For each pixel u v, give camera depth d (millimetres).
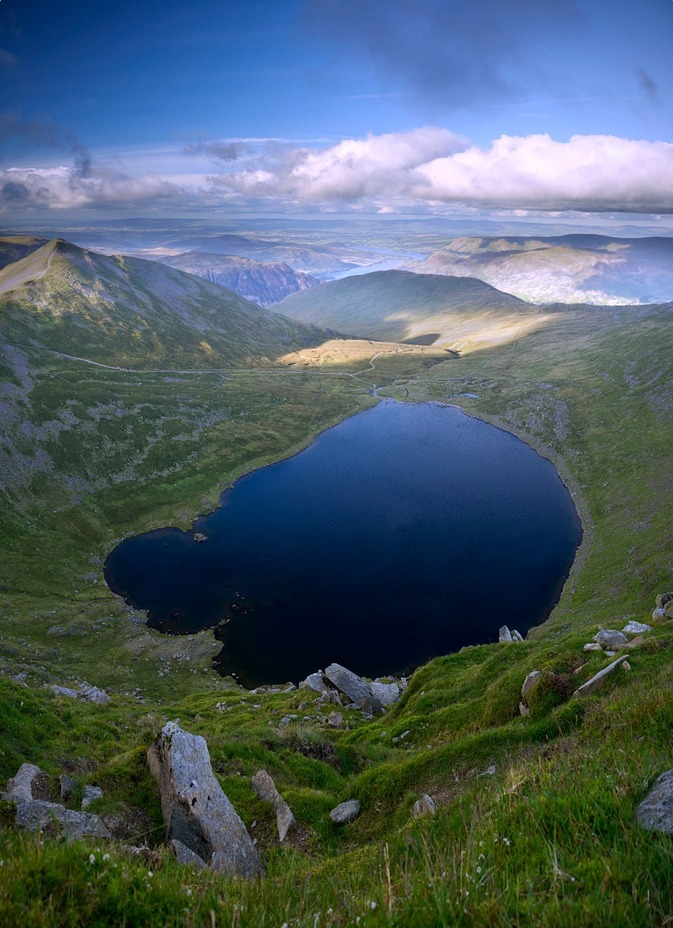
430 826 10625
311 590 117688
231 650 97625
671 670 20516
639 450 179750
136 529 156500
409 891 5223
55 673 82750
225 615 109875
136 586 124500
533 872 5371
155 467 194625
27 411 198875
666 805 5879
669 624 29922
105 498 171750
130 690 82375
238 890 7105
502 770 18469
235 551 139500
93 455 190875
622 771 7234
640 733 10891
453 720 31156
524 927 4488
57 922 5395
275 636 101375
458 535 139750
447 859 6000
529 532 140000
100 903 5758
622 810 6094
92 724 29172
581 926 4332
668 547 107000
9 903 5406
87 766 23922
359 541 139875
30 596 115188
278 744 29344
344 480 186125
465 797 12312
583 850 5613
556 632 88875
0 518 146875
